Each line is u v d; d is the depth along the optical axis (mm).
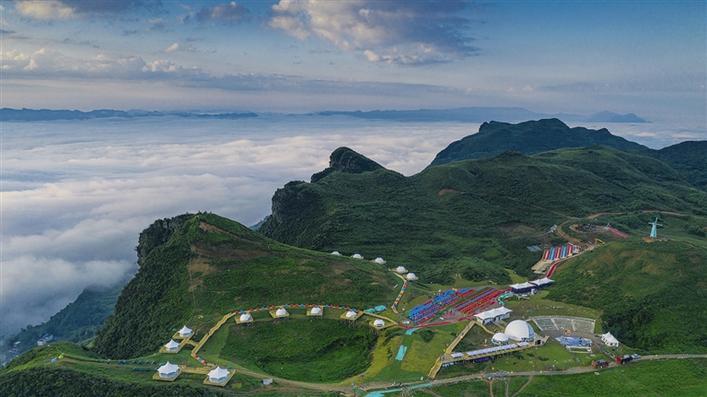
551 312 157750
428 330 140250
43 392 115188
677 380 118562
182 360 130750
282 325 148875
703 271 161125
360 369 126938
